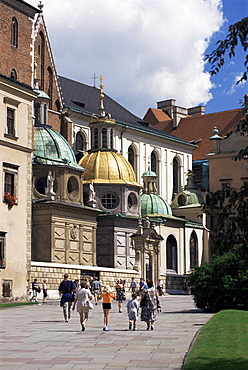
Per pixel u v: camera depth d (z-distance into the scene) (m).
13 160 54.88
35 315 41.06
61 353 23.23
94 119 92.25
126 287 72.50
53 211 72.75
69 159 79.06
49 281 59.81
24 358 22.06
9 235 53.56
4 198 53.31
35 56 82.94
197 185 119.50
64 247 74.12
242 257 20.06
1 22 58.59
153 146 110.56
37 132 78.81
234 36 18.84
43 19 85.81
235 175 106.81
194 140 130.50
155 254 90.00
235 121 130.25
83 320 31.47
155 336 28.73
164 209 100.12
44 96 80.50
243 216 19.64
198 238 106.19
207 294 45.41
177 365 20.52
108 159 89.75
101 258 86.06
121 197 88.12
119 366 20.39
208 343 23.67
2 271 52.19
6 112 54.41
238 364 18.94
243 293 44.50
